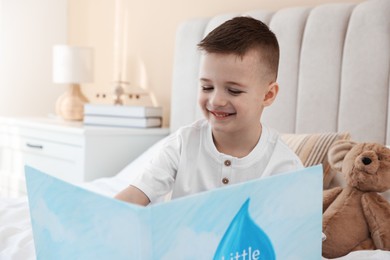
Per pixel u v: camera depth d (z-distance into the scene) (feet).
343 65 5.67
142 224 1.92
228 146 3.31
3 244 3.86
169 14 8.79
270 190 2.31
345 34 5.71
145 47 9.25
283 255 2.46
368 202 3.98
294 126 6.14
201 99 3.12
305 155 4.70
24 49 10.37
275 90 3.33
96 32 10.26
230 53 2.95
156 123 8.09
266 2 7.22
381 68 5.37
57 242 2.36
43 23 10.55
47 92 10.69
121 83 9.09
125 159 7.67
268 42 3.15
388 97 5.33
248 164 3.27
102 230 2.09
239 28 3.06
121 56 9.74
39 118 8.98
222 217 2.14
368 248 3.92
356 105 5.54
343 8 5.80
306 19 6.12
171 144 3.39
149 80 9.20
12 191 8.54
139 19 9.35
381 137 5.38
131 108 7.86
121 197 3.15
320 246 2.64
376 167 3.95
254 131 3.27
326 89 5.82
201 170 3.31
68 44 10.82
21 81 10.37
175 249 2.00
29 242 3.79
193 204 2.02
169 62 8.81
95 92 10.34
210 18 7.43
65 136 7.62
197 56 7.39
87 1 10.44
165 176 3.27
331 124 5.79
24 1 10.31
